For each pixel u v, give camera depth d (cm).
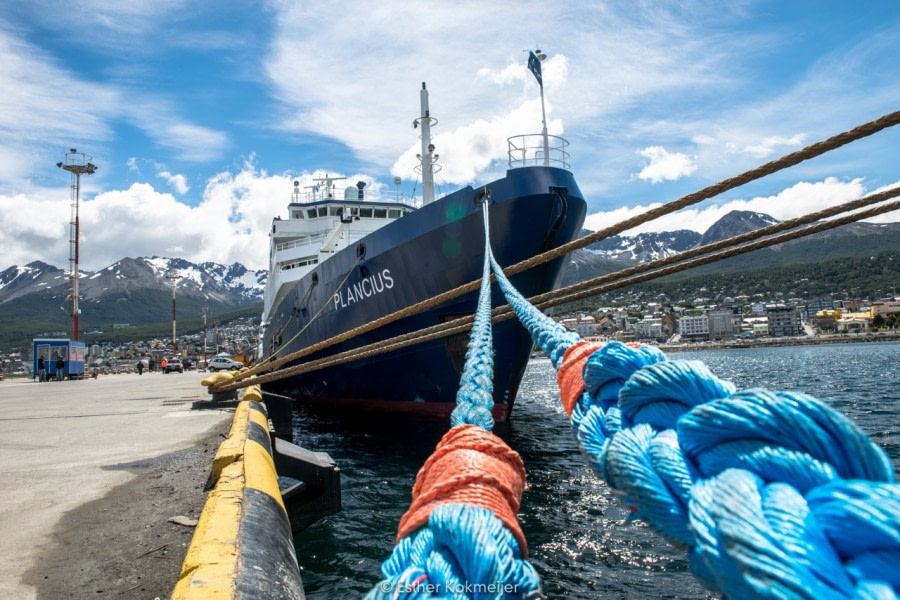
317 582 478
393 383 1210
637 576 497
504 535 80
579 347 115
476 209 962
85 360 3362
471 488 89
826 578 42
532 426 1285
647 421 74
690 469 61
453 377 1106
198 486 424
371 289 1160
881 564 41
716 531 52
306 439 1162
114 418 923
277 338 1941
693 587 474
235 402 1068
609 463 71
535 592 74
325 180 2456
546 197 931
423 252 1040
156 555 287
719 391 71
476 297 1013
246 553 237
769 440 55
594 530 603
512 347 1041
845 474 51
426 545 82
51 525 339
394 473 849
